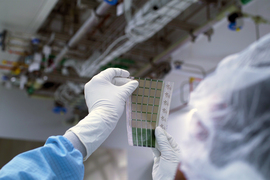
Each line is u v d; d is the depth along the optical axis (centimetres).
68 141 79
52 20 396
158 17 250
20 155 73
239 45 326
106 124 90
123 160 429
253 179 30
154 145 94
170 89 93
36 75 432
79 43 388
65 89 477
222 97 36
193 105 41
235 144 33
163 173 90
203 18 355
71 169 72
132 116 94
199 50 380
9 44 363
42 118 550
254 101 33
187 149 39
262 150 30
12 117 527
